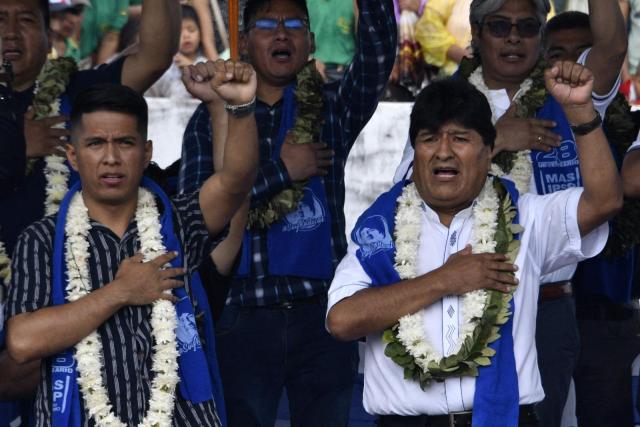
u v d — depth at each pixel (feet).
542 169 64.80
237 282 63.67
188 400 50.08
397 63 111.24
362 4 65.67
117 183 49.85
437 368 50.60
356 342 65.62
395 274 52.85
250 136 51.01
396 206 54.54
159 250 50.42
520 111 65.82
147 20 66.33
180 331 50.14
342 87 67.41
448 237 53.72
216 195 52.03
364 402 53.78
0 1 64.95
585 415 69.72
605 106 66.08
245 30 66.74
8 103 60.18
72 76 66.69
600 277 67.97
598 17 64.80
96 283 49.70
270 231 63.82
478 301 51.26
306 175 64.08
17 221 62.13
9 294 49.52
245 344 63.62
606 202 51.42
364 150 103.45
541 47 67.92
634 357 68.95
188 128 64.59
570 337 64.13
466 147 52.34
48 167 62.75
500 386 50.42
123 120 49.80
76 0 111.65
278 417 87.35
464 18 111.04
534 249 52.95
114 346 48.96
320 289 64.23
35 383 54.60
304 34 66.64
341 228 66.03
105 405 48.11
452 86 52.75
